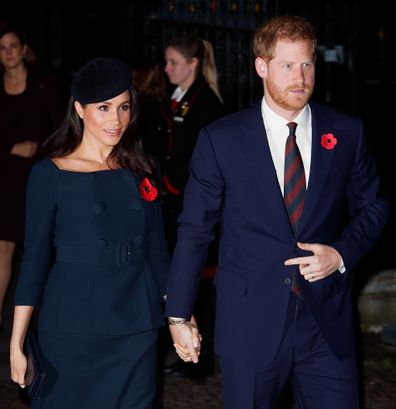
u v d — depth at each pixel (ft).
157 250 20.36
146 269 19.84
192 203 19.25
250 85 39.78
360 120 19.49
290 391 29.25
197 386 30.66
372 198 19.65
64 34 51.19
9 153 33.37
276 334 18.74
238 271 19.02
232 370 19.12
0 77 34.65
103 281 19.27
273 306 18.75
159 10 42.34
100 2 51.11
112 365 19.38
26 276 19.56
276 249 18.74
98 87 19.39
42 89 33.53
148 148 31.40
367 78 40.45
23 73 33.53
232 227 19.08
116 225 19.52
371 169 19.62
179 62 31.40
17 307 19.52
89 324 19.15
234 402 19.20
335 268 18.66
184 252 19.21
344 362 19.06
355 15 39.81
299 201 18.83
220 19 40.60
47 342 19.40
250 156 18.85
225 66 40.47
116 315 19.24
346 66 40.04
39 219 19.61
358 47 40.04
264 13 39.88
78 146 20.08
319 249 18.44
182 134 30.89
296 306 18.79
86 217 19.39
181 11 41.70
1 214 33.40
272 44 18.25
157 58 42.42
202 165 19.19
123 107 19.71
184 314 19.25
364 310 36.09
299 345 18.88
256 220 18.83
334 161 18.98
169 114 31.30
